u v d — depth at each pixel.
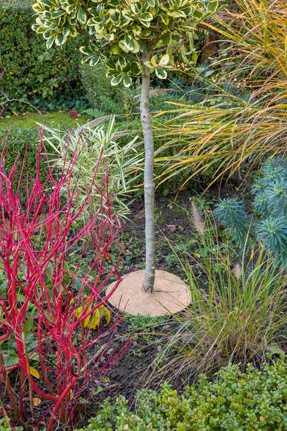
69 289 2.90
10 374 2.33
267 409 1.72
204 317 2.41
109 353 2.55
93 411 2.14
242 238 3.16
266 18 3.48
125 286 3.16
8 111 7.09
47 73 6.98
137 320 2.81
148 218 2.91
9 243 1.64
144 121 2.79
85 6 2.50
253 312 2.46
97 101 6.31
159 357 2.48
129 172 4.09
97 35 2.45
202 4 2.68
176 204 4.49
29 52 6.91
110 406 1.93
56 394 2.21
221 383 1.97
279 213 2.79
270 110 3.79
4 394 2.20
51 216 1.72
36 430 1.88
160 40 2.87
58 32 2.58
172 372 2.37
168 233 3.98
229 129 3.49
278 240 2.55
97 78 6.04
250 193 4.57
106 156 3.49
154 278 3.16
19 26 6.67
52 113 7.04
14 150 4.22
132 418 1.76
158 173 4.58
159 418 1.76
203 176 4.77
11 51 6.79
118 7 2.39
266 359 2.37
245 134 3.44
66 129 4.59
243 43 3.73
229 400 1.85
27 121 6.41
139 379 2.35
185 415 1.73
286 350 2.46
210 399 1.83
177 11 2.37
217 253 3.46
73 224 3.77
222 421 1.74
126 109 5.44
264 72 4.75
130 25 2.38
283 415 1.73
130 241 3.79
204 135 3.75
